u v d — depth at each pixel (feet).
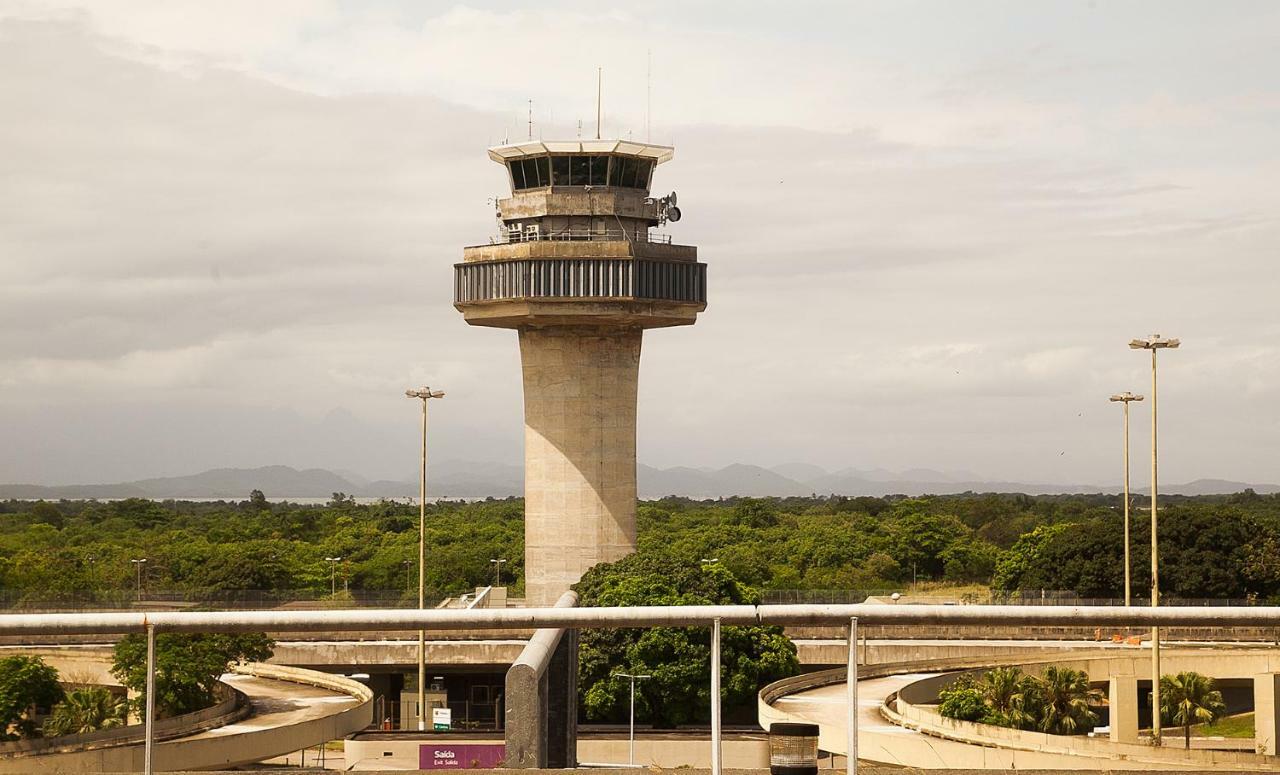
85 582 528.63
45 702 266.57
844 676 300.20
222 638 317.01
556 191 424.05
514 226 432.25
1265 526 452.35
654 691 287.48
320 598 486.38
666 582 331.57
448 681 383.86
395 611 51.44
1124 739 262.47
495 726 342.64
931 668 306.55
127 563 568.82
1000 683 252.62
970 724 227.61
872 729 240.32
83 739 221.25
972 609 52.29
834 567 586.45
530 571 420.36
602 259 411.34
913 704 269.64
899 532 622.13
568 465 417.69
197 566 579.07
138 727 242.37
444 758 233.76
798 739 60.18
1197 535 441.27
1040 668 292.20
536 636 110.22
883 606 52.65
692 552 595.06
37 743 214.28
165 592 488.44
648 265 414.62
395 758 234.79
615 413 419.54
